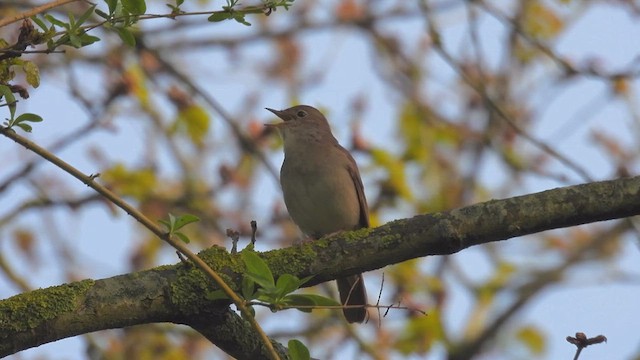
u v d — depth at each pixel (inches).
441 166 533.6
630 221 515.5
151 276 242.5
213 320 248.2
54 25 227.8
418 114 542.3
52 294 232.7
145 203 474.6
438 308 467.8
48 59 466.9
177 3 233.5
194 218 217.0
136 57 492.4
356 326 460.8
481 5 488.4
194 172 490.3
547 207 244.8
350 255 247.8
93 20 447.2
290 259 247.4
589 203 243.8
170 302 241.3
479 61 504.7
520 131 463.2
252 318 213.3
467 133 542.9
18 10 460.1
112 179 476.7
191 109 483.8
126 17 227.9
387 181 482.9
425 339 460.8
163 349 456.4
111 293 237.0
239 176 485.1
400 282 466.0
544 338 512.7
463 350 496.7
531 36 490.3
